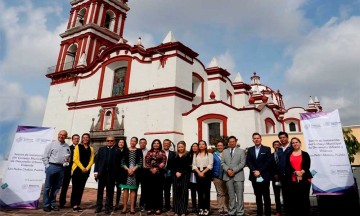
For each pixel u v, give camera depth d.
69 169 9.27
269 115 20.91
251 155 7.76
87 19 29.72
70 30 29.84
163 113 19.75
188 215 8.17
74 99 25.73
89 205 9.97
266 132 20.03
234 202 7.63
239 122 18.33
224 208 8.40
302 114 7.99
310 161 7.04
